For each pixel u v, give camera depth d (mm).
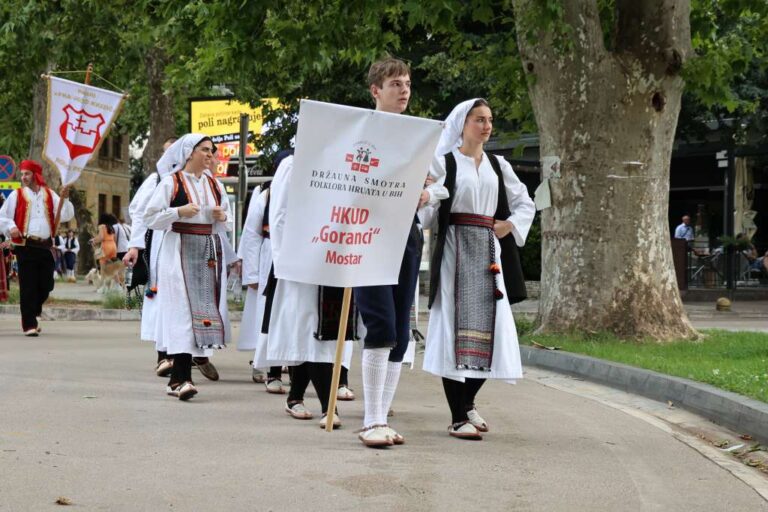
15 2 29391
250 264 11078
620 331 15125
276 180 8578
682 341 15023
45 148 16906
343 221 7352
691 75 15234
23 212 16391
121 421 8508
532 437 8336
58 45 30703
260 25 18375
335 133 7305
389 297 7637
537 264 32438
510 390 11273
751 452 8086
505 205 8305
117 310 22422
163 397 9969
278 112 29266
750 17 21641
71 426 8211
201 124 30812
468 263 8133
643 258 15273
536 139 31875
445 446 7809
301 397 8992
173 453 7258
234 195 30562
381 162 7359
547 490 6531
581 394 11094
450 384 8211
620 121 15234
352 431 8320
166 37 21562
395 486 6465
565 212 15453
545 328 15508
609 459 7539
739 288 32906
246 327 11328
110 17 30453
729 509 6293
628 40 15328
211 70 21531
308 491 6270
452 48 22484
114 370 12047
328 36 18469
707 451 8039
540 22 14672
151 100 32375
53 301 23891
